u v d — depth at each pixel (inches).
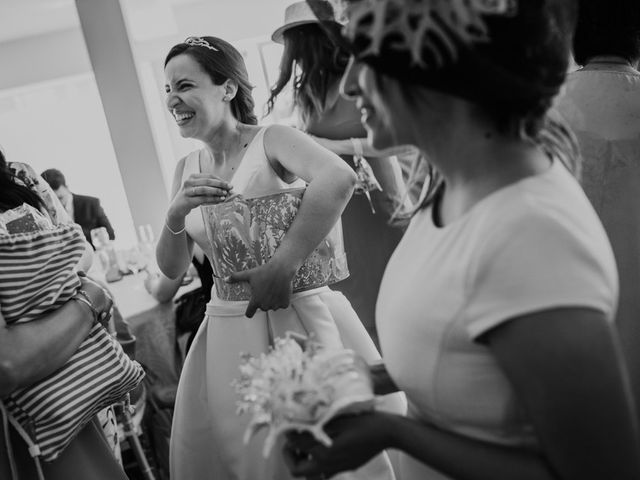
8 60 309.0
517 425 31.2
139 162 152.6
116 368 57.1
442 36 27.5
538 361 27.0
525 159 31.1
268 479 62.4
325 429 34.3
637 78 55.8
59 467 56.1
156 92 243.1
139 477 107.7
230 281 61.2
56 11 272.2
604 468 27.0
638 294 55.9
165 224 65.7
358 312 100.0
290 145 63.1
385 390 41.4
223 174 67.6
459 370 31.3
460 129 31.0
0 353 48.6
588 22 56.0
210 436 67.8
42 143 364.5
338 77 90.7
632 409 27.5
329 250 64.8
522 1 28.5
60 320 53.1
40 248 52.9
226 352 64.2
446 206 34.3
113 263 144.9
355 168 92.3
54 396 53.2
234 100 68.6
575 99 56.4
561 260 27.3
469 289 29.5
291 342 39.1
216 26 299.4
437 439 32.9
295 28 88.8
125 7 148.6
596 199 56.4
